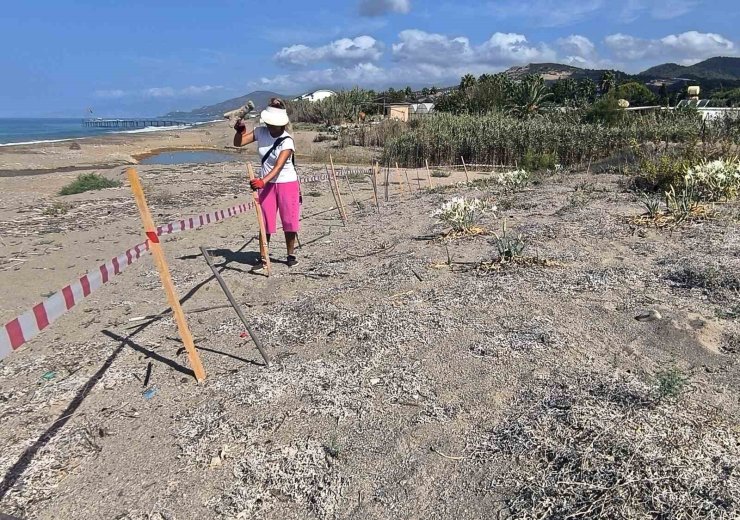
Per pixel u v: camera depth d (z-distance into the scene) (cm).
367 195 1386
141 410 332
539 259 524
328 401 317
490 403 303
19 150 3747
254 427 297
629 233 602
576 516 216
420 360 357
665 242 559
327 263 635
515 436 269
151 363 395
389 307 444
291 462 268
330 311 447
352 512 239
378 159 2941
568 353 347
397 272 538
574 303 421
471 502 236
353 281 541
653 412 273
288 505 246
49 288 623
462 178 1867
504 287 461
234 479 261
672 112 2322
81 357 416
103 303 546
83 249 809
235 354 397
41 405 347
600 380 310
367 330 405
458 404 306
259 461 270
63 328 484
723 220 614
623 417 270
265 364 373
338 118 5972
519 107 4875
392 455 270
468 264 541
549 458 251
